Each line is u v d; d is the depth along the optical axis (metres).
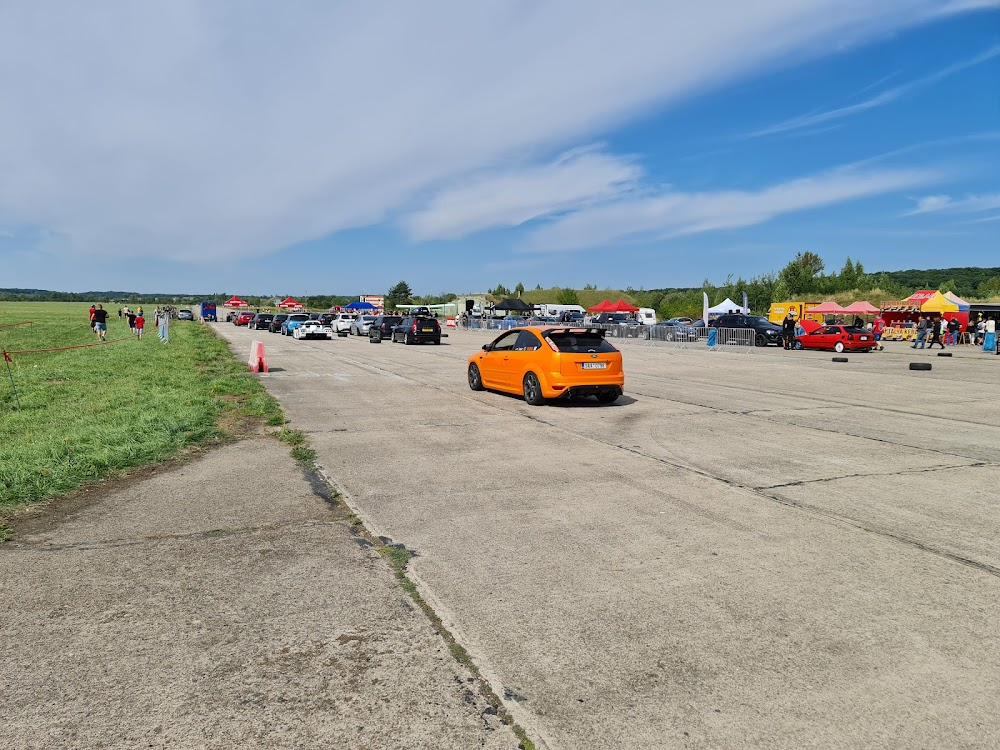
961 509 5.87
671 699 3.01
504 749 2.68
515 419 10.88
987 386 15.66
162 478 6.95
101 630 3.63
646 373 19.08
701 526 5.42
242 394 13.59
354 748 2.68
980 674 3.21
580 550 4.88
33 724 2.82
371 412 11.58
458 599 4.05
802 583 4.28
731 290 79.12
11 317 73.12
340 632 3.63
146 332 44.50
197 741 2.72
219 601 4.01
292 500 6.15
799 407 12.21
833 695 3.04
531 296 124.75
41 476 6.71
